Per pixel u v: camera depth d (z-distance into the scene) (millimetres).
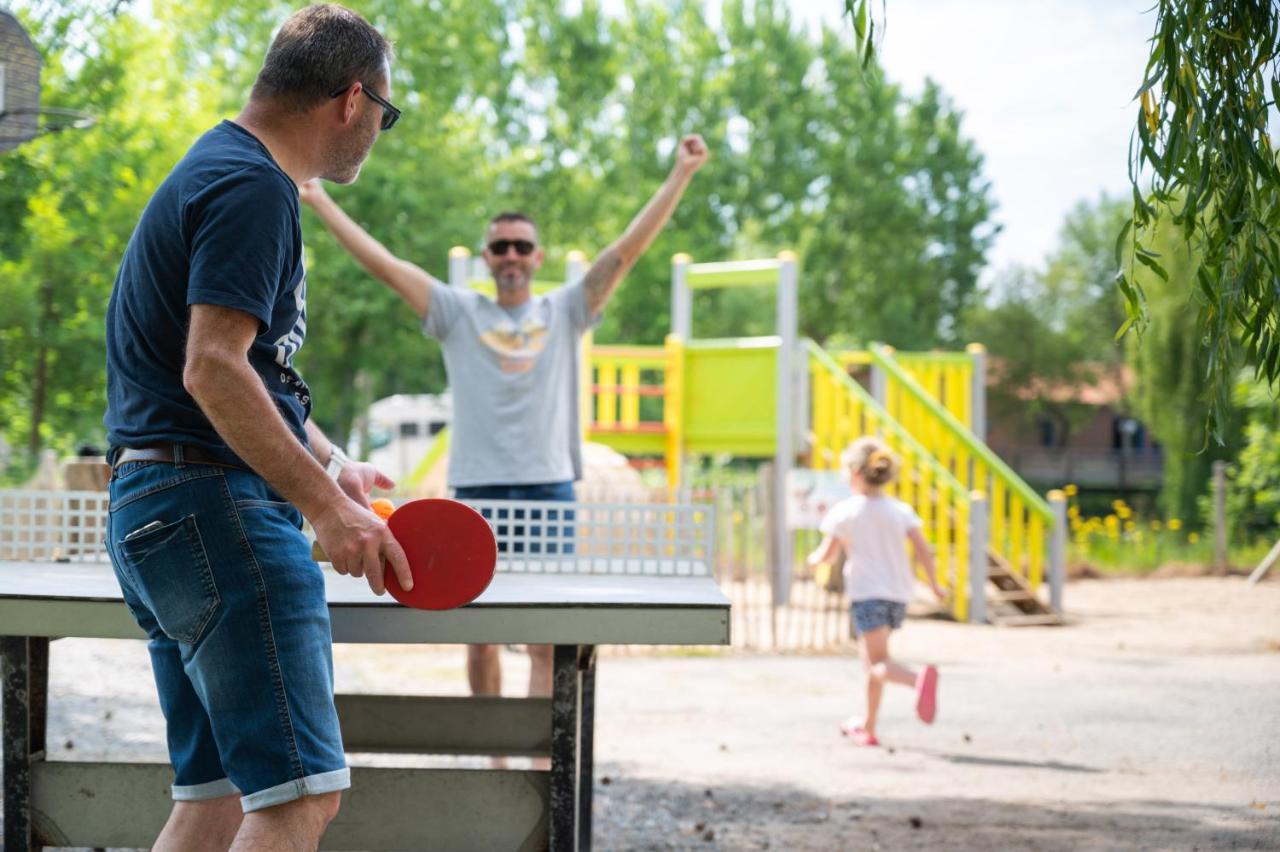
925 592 15750
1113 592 16797
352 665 9273
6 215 8930
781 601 14328
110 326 2557
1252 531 21234
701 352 15547
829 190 50531
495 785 3074
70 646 8828
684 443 15742
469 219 31453
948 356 17234
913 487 14781
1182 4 2879
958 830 4988
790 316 14828
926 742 7016
